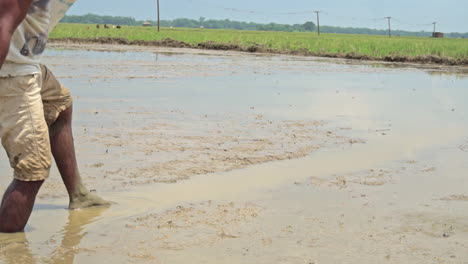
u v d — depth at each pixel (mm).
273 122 8727
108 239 3896
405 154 6871
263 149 6848
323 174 5828
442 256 3756
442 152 7023
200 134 7531
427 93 13602
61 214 4406
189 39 42375
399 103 11609
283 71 19031
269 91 12812
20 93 3877
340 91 13406
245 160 6281
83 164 5785
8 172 5488
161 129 7719
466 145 7484
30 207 4023
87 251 3678
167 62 20906
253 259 3615
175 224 4219
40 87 4031
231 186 5293
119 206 4629
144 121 8227
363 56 29688
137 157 6172
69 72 14852
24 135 3904
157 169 5742
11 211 3959
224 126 8188
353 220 4426
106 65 17875
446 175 5910
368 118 9539
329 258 3670
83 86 12008
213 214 4469
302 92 12891
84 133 7215
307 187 5340
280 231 4137
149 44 37875
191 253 3684
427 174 5938
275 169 5984
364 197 5059
